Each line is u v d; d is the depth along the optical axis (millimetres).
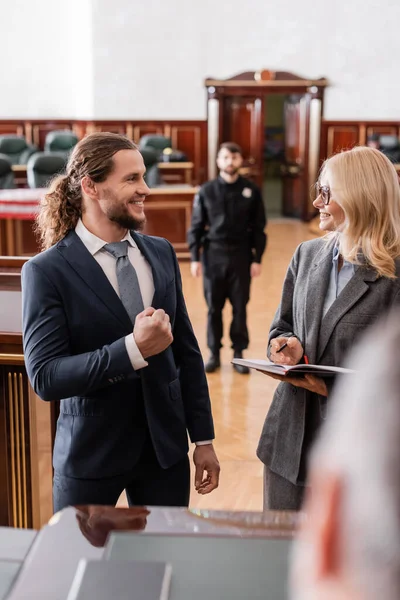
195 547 1088
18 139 12969
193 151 14227
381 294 2047
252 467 4102
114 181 1990
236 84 13984
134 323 2031
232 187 5551
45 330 1963
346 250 2074
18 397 2746
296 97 14383
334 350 2094
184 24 13859
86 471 2029
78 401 2041
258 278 9367
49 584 1028
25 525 2846
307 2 13844
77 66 14250
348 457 486
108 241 2066
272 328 2350
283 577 996
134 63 13938
